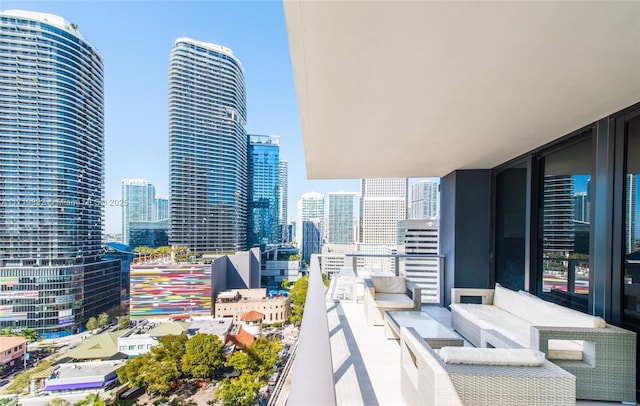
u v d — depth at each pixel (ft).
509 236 13.80
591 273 8.84
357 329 11.85
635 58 5.12
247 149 199.93
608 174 8.20
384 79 5.89
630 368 6.65
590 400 6.75
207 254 151.12
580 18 4.07
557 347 7.28
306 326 3.22
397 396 7.13
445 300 16.28
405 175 16.75
